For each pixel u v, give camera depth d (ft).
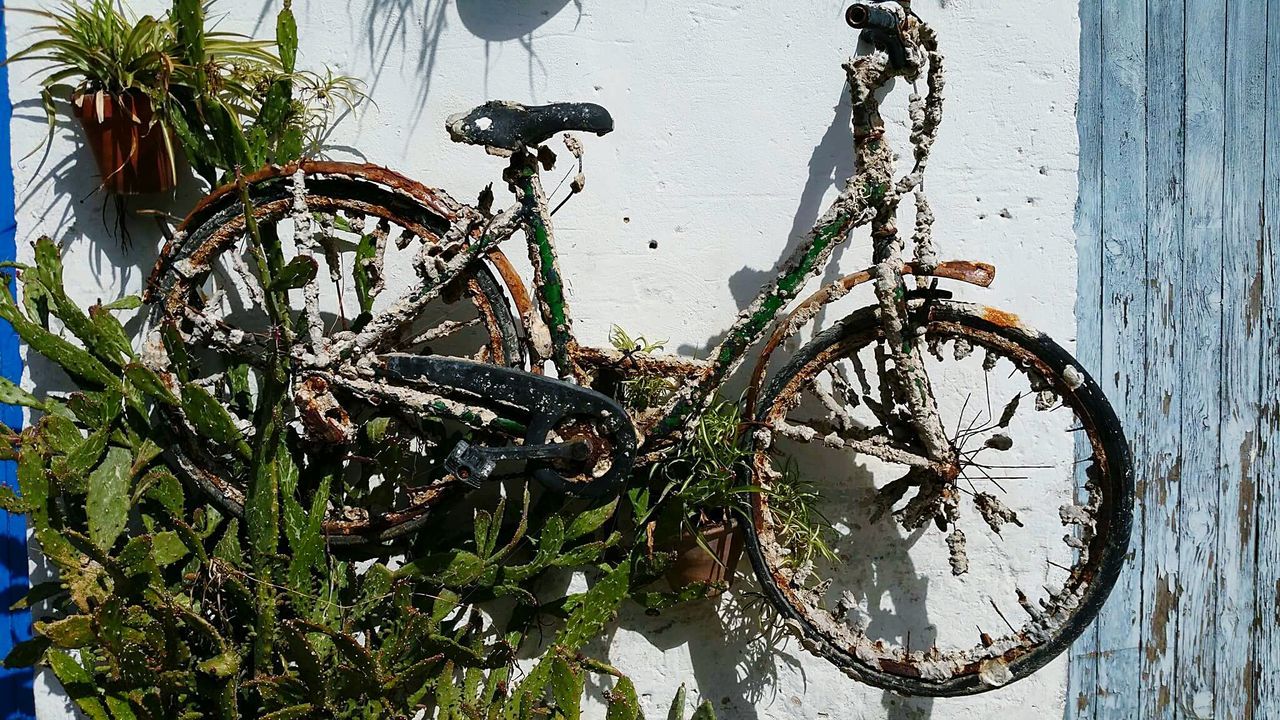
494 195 7.62
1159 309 7.78
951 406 7.63
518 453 6.79
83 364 6.87
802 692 7.79
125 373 6.73
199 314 7.07
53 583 6.88
